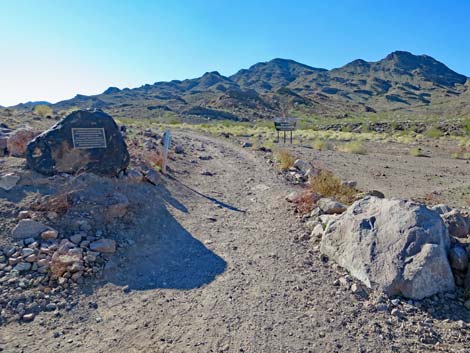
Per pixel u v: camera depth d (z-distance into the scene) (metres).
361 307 4.82
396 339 4.23
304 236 6.98
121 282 5.53
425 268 4.93
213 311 4.82
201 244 6.85
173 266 6.05
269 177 12.00
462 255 5.29
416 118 59.12
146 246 6.63
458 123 36.81
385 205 5.84
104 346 4.20
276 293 5.20
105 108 105.25
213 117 84.81
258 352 4.06
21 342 4.22
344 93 190.00
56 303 4.93
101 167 8.27
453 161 19.34
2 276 5.26
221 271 5.87
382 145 27.14
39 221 6.42
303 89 196.88
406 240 5.23
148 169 10.12
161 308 4.92
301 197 8.86
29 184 7.34
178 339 4.30
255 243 6.88
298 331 4.39
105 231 6.71
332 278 5.54
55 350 4.12
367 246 5.49
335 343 4.18
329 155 19.92
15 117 14.76
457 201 10.63
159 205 8.27
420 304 4.79
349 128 43.84
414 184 13.33
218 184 11.05
